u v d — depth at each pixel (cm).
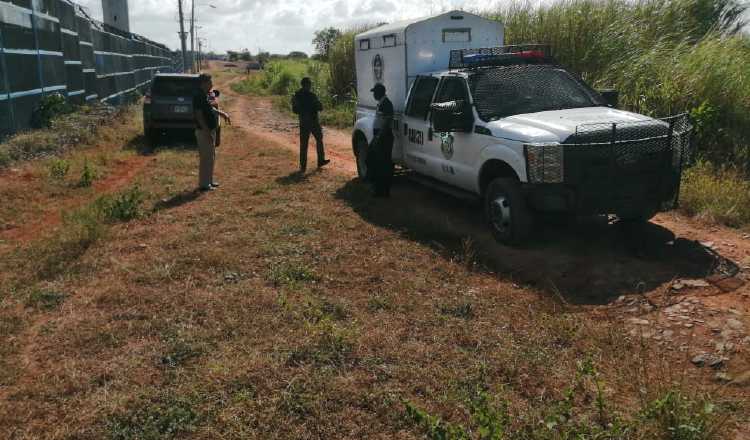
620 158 584
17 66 1370
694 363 407
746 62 1112
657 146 591
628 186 592
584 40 1321
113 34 2667
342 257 630
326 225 749
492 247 662
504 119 674
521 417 348
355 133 1015
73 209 835
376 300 515
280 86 3897
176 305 509
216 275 582
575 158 580
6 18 1316
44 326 477
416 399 371
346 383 384
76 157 1208
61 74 1698
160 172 1124
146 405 363
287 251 648
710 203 746
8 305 517
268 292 534
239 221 771
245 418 350
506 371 400
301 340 438
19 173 1048
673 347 430
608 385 383
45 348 443
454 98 750
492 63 780
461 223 763
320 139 1148
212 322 475
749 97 1024
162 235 719
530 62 795
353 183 1005
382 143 869
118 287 547
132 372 402
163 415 354
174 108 1492
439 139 781
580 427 329
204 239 697
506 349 429
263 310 498
